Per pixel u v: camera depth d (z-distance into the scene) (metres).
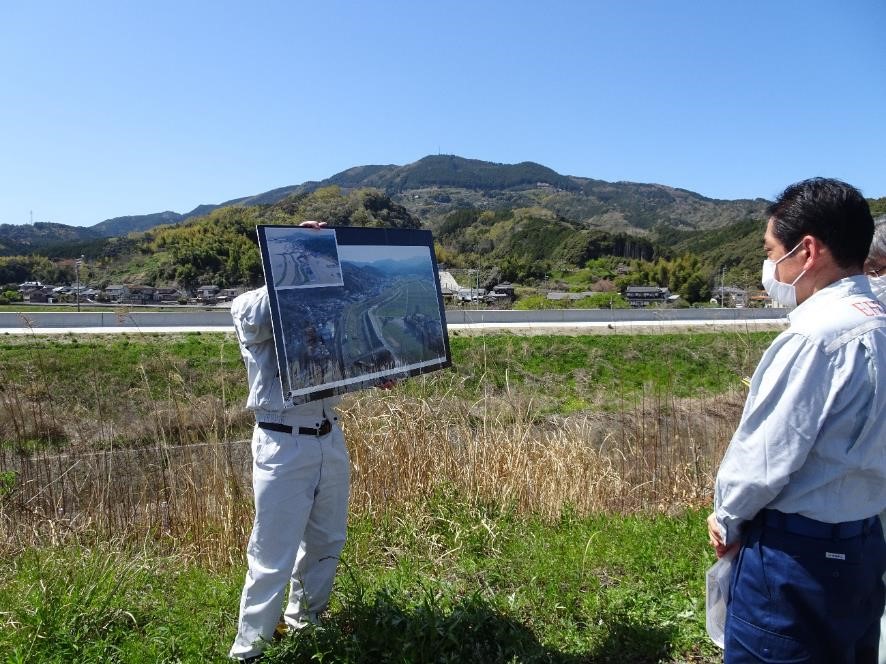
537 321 30.78
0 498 4.86
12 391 6.88
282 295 2.69
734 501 1.94
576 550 4.11
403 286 3.27
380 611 3.12
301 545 3.06
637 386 20.83
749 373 15.81
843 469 1.83
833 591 1.84
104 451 6.11
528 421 6.32
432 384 6.78
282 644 2.86
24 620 3.10
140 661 2.88
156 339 21.98
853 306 1.88
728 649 2.03
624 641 3.17
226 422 5.96
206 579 3.79
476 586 3.73
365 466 4.83
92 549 4.15
